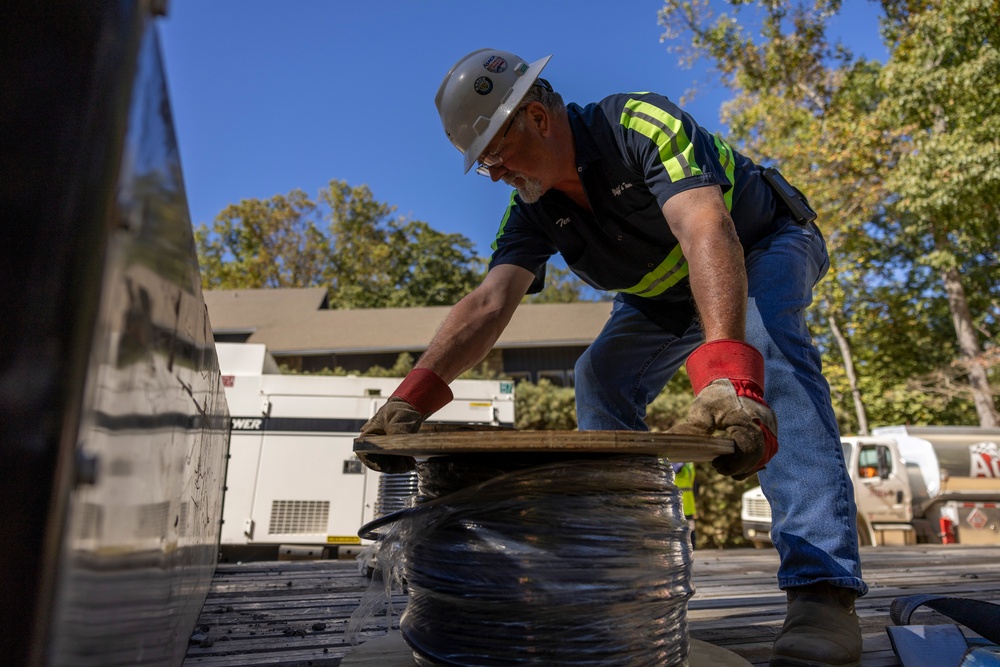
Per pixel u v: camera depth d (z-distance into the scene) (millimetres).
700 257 1265
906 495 9992
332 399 7070
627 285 2072
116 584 568
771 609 2115
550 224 1952
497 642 1026
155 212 634
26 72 503
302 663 1424
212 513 2207
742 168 1795
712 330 1166
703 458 1064
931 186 13188
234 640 1643
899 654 1414
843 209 14711
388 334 21734
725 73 18453
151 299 635
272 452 6871
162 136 655
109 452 510
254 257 48062
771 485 1531
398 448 951
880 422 16453
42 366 454
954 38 13648
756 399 1050
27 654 419
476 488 1061
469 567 1050
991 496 10508
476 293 1860
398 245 49406
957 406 17219
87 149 495
